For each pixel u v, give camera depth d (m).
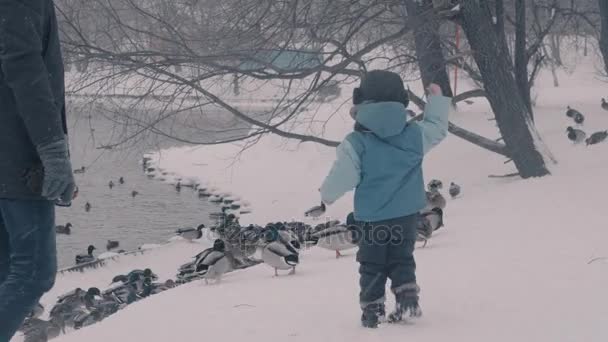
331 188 5.49
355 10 19.97
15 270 4.46
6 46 4.21
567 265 7.62
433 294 6.62
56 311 14.60
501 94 19.75
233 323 6.36
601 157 20.58
